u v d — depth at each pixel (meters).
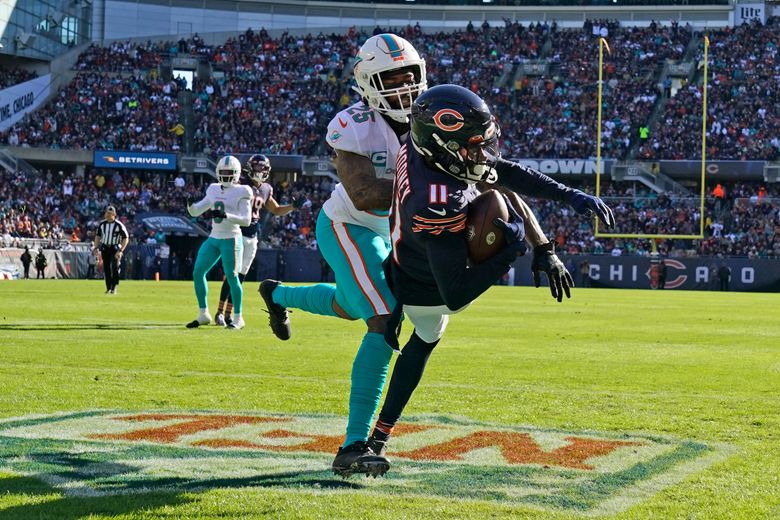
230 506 3.10
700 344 9.73
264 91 42.12
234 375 6.52
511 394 5.79
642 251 35.81
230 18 45.84
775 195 37.81
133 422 4.64
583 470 3.69
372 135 4.10
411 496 3.26
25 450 3.96
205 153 39.38
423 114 3.44
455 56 43.66
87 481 3.43
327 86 42.34
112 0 43.62
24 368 6.71
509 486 3.42
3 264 29.22
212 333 10.00
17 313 12.74
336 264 4.20
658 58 42.28
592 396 5.75
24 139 38.44
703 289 32.59
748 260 32.06
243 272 11.13
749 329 12.10
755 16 44.19
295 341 9.23
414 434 4.43
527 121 39.69
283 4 46.28
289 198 38.62
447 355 8.22
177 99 41.19
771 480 3.53
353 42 45.06
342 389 5.88
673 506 3.14
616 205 36.78
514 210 3.56
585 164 37.38
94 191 37.78
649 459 3.89
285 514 3.00
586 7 46.19
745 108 38.75
